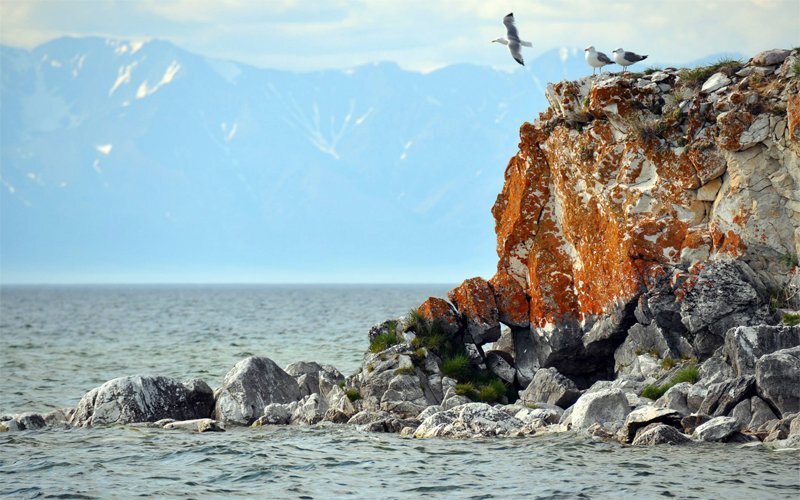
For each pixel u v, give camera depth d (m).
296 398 110.19
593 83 110.81
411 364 104.38
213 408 107.12
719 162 100.69
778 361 83.69
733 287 96.31
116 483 74.94
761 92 99.75
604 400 90.25
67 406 127.88
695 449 79.31
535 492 69.00
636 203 103.44
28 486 74.31
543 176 113.44
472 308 111.19
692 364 96.50
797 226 98.00
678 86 105.56
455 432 90.62
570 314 108.69
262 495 70.69
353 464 79.75
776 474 70.62
